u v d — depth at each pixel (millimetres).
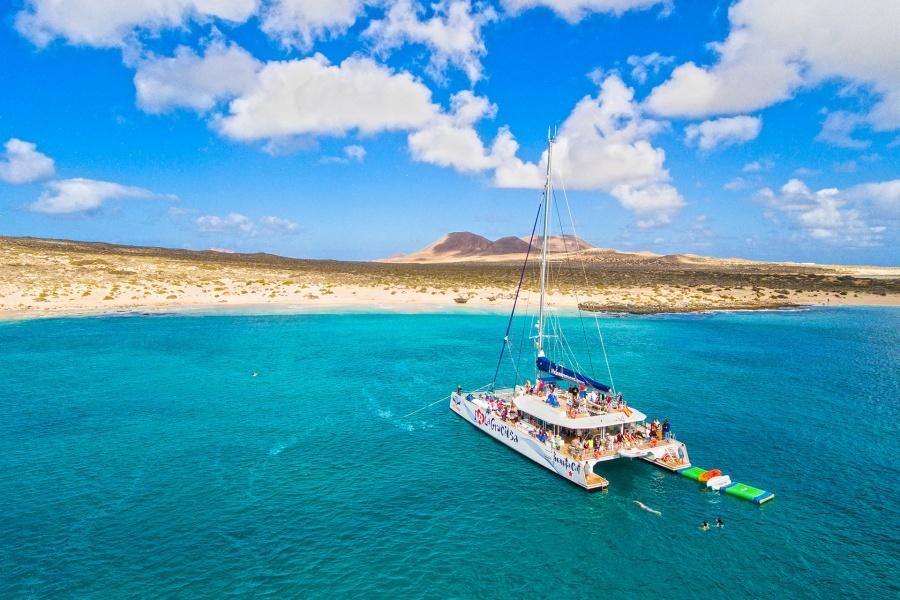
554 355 61125
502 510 25797
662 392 45812
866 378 51031
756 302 113438
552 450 29922
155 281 103938
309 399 43188
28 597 18625
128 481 27875
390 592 19406
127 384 46094
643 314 97625
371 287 116375
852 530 24219
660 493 27781
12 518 23953
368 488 27828
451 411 41375
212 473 29094
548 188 35812
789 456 32344
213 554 21500
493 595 19453
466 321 85812
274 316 85562
